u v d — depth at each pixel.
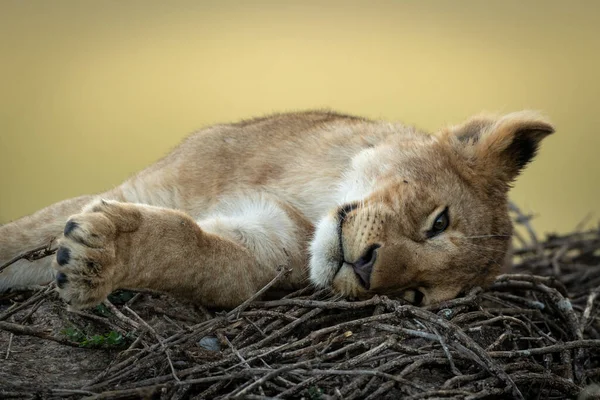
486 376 8.83
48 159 32.41
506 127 11.07
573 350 10.23
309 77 37.44
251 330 9.37
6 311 9.76
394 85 36.75
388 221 10.01
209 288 9.84
